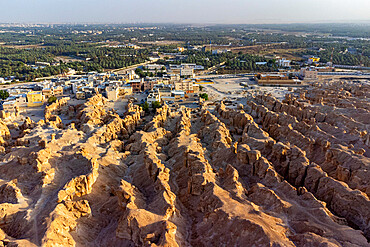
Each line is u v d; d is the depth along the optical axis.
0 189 101.88
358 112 193.50
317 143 139.75
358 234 79.06
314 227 81.75
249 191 103.69
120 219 86.31
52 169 110.50
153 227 81.69
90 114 197.38
